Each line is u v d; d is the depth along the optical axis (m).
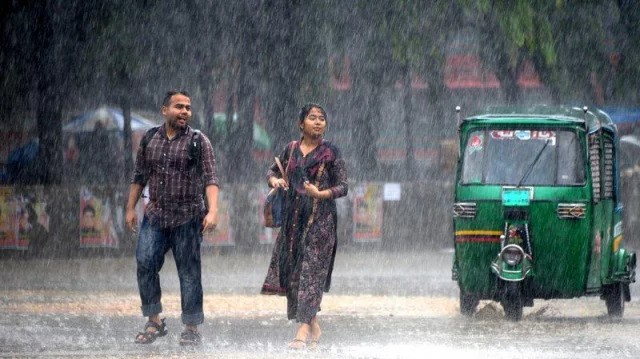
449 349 23.14
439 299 36.34
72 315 30.34
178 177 23.30
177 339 24.62
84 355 21.41
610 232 33.16
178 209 23.31
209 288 40.56
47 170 61.81
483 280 31.27
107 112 72.44
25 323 28.17
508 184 31.34
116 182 68.56
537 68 62.00
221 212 58.50
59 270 49.47
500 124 31.73
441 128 72.56
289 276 22.94
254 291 39.28
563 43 61.56
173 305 33.38
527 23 58.94
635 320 31.89
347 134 70.81
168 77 63.94
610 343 24.83
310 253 22.70
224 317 30.11
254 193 58.91
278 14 61.31
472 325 28.77
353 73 65.38
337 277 46.16
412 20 60.25
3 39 60.78
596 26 61.66
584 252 30.97
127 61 60.00
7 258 55.72
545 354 22.48
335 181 23.03
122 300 35.12
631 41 63.78
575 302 37.62
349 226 61.62
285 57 61.44
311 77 61.16
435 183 63.09
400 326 28.22
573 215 30.92
